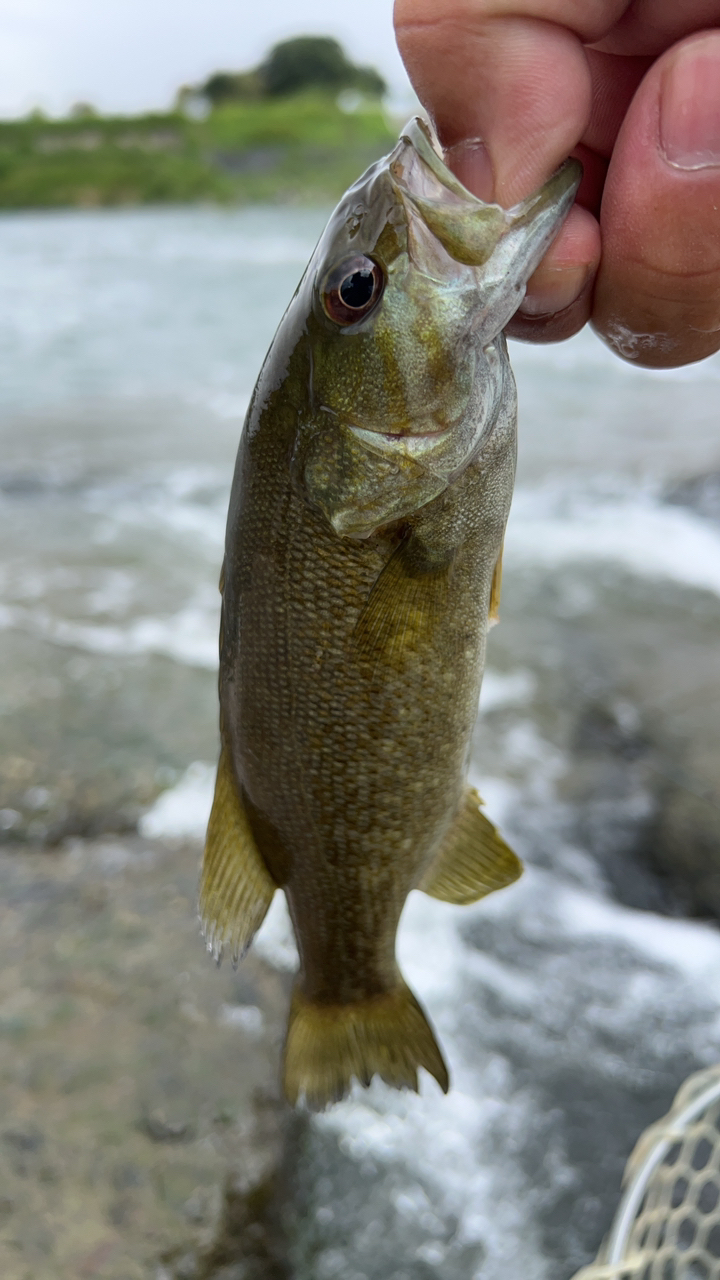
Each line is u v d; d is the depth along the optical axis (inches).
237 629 6.4
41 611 26.8
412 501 6.1
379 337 5.9
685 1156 8.5
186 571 30.9
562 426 51.6
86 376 64.9
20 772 18.5
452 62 5.5
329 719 6.4
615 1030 14.3
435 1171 11.9
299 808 6.7
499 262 5.7
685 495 38.9
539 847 17.8
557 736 20.9
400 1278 10.7
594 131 6.2
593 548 33.0
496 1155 12.3
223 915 6.7
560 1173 12.1
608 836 18.0
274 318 91.0
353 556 6.1
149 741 20.1
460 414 6.0
